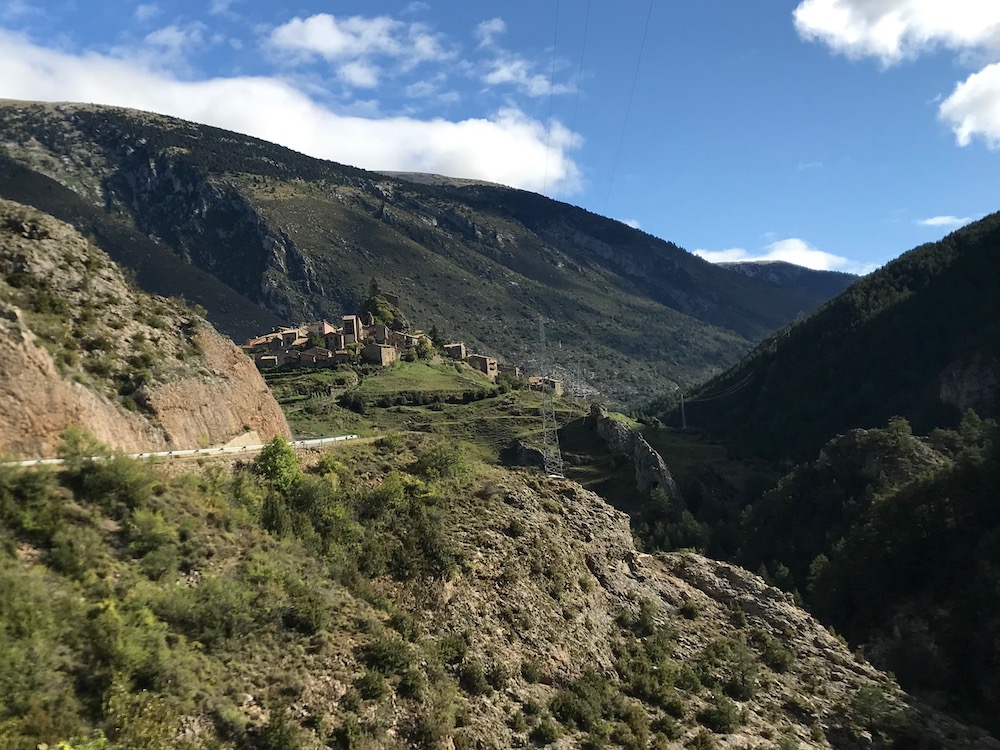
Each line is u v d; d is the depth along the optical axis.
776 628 37.25
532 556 31.05
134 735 14.37
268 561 22.08
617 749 23.41
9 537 16.98
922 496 63.53
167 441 26.78
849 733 30.66
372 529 27.28
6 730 12.93
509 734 22.03
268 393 36.91
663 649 31.56
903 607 56.66
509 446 110.06
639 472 104.88
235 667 17.97
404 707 20.16
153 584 18.55
